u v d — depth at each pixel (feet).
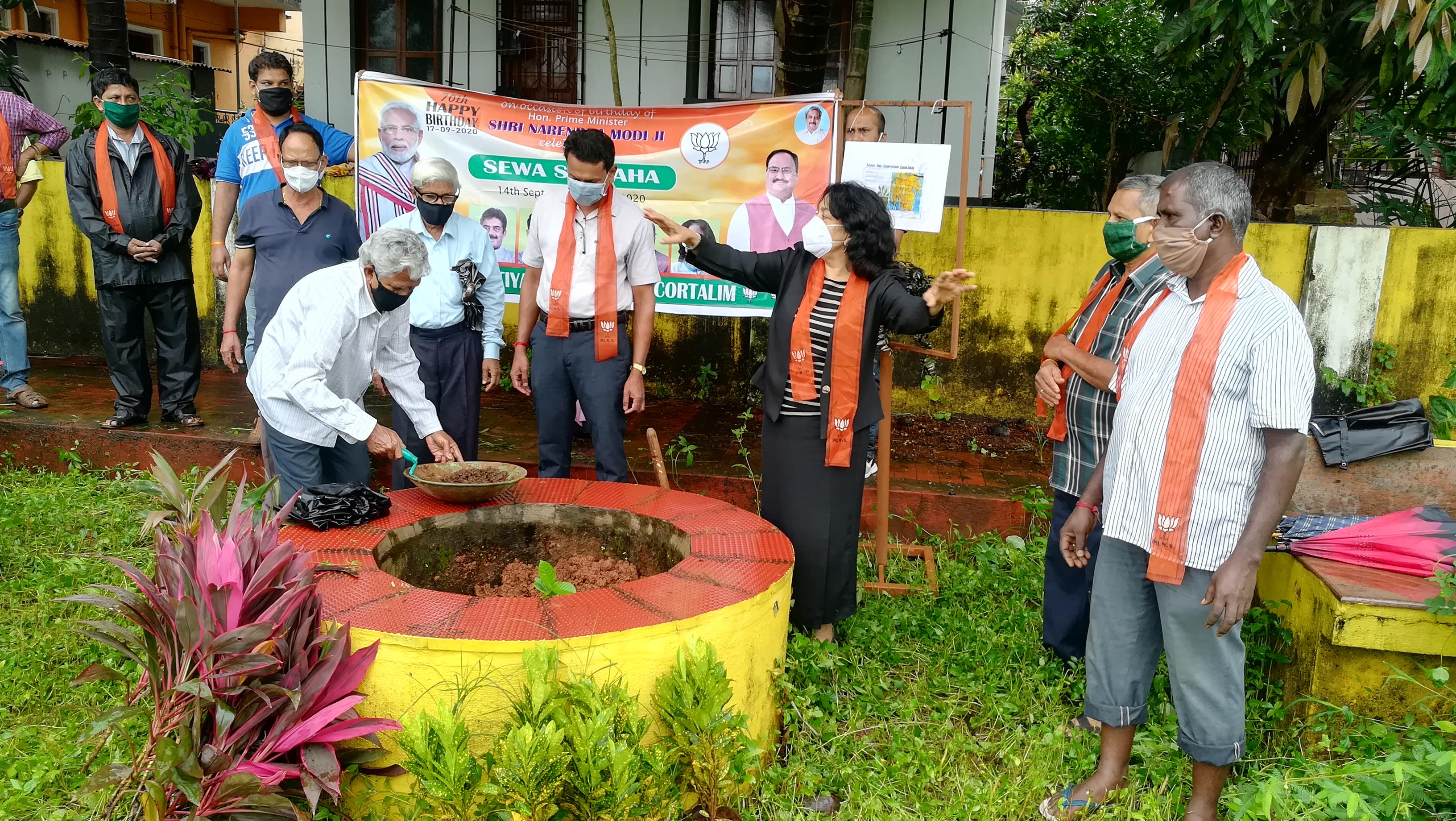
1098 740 10.83
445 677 8.43
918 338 21.83
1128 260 11.32
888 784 9.92
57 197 24.90
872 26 28.71
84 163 17.98
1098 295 11.82
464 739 7.88
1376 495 12.55
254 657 7.51
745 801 9.62
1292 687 11.12
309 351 11.00
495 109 17.62
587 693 8.25
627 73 30.07
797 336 11.92
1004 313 21.53
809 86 26.68
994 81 28.48
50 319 25.52
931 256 21.58
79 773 9.43
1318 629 10.62
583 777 7.94
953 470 18.48
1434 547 10.66
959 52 28.45
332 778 7.64
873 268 11.76
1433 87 19.80
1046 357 12.11
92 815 8.43
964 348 21.80
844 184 11.71
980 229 21.30
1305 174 25.64
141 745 9.72
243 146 16.83
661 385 23.73
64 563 13.78
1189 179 8.59
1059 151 36.40
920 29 28.58
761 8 29.30
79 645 11.86
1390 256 19.90
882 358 14.12
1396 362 20.24
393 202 17.69
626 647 8.74
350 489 11.24
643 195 17.61
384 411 21.48
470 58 30.53
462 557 11.79
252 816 7.75
